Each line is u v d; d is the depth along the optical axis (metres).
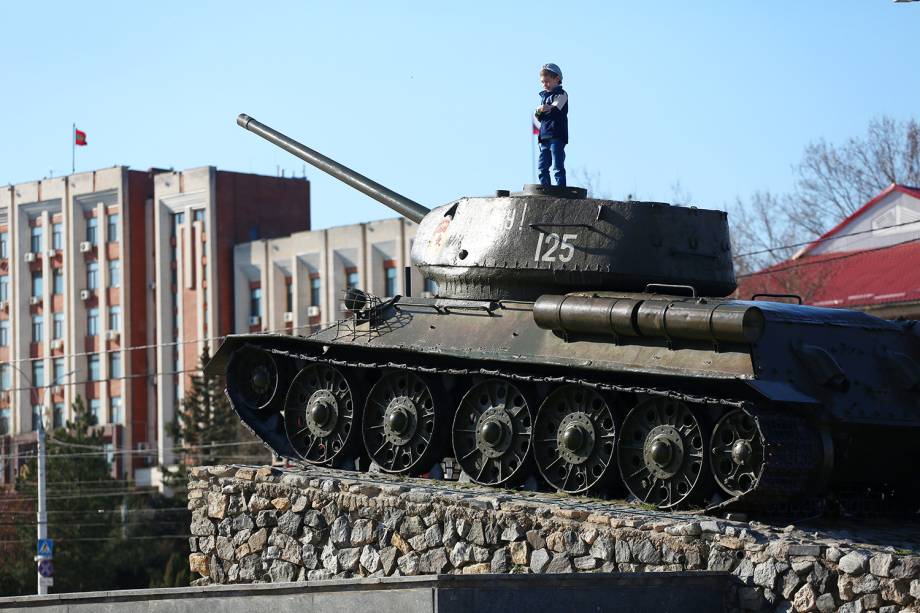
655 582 19.52
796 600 19.78
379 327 27.17
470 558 23.12
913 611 18.78
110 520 61.34
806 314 24.05
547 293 26.02
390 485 24.64
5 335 82.69
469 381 26.72
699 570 20.41
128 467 75.62
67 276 78.81
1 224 82.75
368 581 18.12
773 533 20.78
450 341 25.94
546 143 27.22
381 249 67.25
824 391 22.89
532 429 25.08
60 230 79.81
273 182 75.75
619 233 25.52
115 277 77.38
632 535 21.44
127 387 76.56
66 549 59.22
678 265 25.77
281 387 29.25
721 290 26.78
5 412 82.38
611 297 23.91
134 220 77.00
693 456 23.05
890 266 51.16
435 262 27.17
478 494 23.95
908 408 23.92
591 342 24.19
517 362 24.83
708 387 23.00
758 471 22.14
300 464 28.47
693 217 26.25
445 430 26.70
